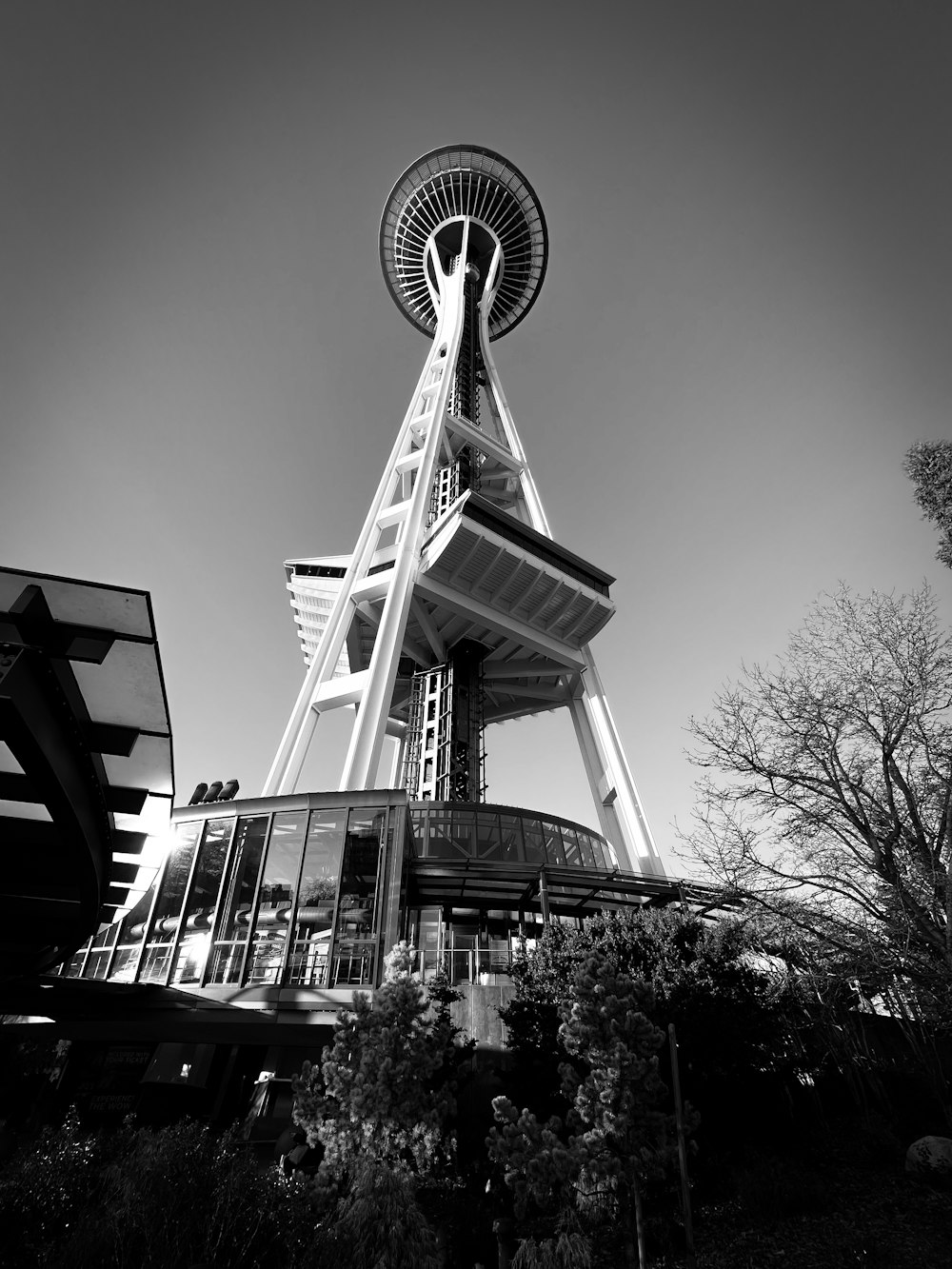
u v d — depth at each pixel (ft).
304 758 118.32
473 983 73.87
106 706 38.42
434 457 183.62
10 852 46.70
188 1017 67.92
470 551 157.38
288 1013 65.98
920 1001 45.98
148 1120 70.44
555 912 99.40
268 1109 72.95
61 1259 24.81
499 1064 58.54
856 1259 32.53
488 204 287.28
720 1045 45.57
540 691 185.88
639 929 56.54
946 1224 35.32
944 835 44.06
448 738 162.09
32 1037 79.56
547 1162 30.68
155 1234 25.44
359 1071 39.81
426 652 183.11
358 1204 29.71
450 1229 38.86
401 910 72.02
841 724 48.57
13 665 30.14
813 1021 54.49
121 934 82.84
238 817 81.46
